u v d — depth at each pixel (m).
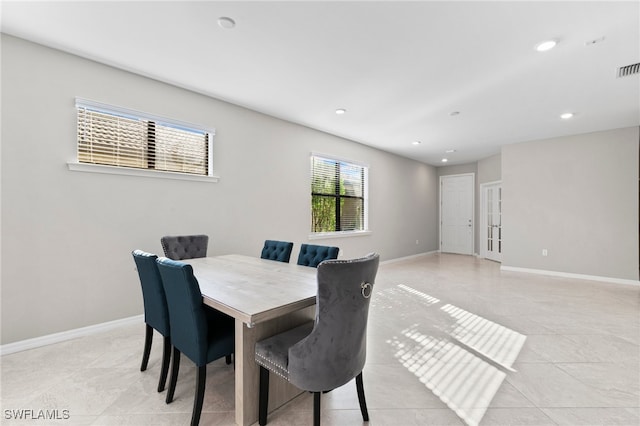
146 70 2.84
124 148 2.92
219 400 1.75
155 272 1.78
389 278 5.00
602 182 4.83
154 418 1.58
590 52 2.47
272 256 2.98
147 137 3.07
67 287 2.55
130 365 2.13
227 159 3.63
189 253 3.07
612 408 1.68
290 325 1.76
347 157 5.42
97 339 2.56
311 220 4.81
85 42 2.39
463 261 6.78
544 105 3.68
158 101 3.06
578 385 1.90
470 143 5.69
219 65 2.74
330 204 5.23
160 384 1.81
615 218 4.73
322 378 1.35
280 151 4.25
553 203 5.25
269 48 2.45
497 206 6.74
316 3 1.92
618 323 2.95
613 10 1.95
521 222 5.59
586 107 3.74
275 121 4.18
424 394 1.82
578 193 5.03
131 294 2.90
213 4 1.94
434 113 3.98
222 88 3.23
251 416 1.54
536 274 5.32
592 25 2.11
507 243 5.75
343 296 1.33
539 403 1.73
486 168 7.06
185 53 2.54
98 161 2.77
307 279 2.02
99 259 2.71
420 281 4.77
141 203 2.96
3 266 2.28
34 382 1.91
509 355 2.30
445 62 2.65
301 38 2.31
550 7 1.93
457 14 2.01
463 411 1.66
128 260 2.88
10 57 2.30
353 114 4.04
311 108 3.81
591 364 2.16
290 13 2.02
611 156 4.75
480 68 2.75
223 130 3.59
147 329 2.04
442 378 1.99
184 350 1.58
